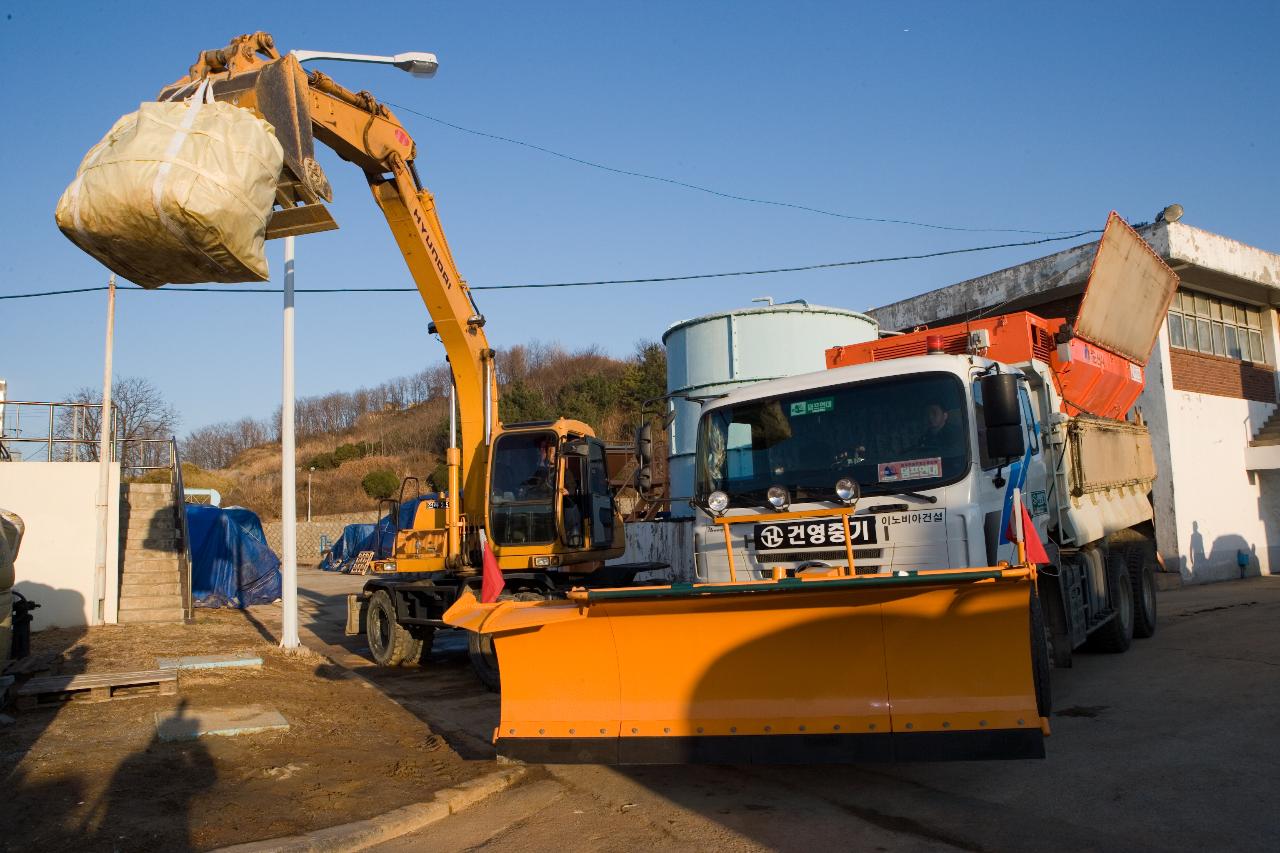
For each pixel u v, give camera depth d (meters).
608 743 5.53
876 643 5.20
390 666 12.73
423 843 5.19
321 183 6.78
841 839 4.89
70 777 6.07
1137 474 11.82
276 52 7.32
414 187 10.73
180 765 6.46
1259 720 7.06
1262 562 20.75
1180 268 18.77
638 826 5.29
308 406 85.50
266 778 6.25
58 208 5.24
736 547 6.83
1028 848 4.65
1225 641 10.93
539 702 5.82
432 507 13.08
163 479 31.19
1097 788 5.60
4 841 4.92
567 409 47.19
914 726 5.01
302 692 9.73
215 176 5.23
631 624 5.57
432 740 7.66
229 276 5.72
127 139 5.27
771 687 5.39
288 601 13.01
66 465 15.06
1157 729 6.97
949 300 22.08
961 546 6.02
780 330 18.27
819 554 6.38
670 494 19.69
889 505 6.30
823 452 6.76
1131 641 11.34
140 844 4.91
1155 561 12.30
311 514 52.03
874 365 6.90
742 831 5.09
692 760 5.36
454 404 12.08
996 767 6.18
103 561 15.18
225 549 21.70
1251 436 21.31
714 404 7.49
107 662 10.98
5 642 9.08
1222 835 4.72
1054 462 8.47
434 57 10.01
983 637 4.99
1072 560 8.94
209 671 10.68
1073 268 19.17
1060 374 9.48
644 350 53.41
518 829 5.38
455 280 11.35
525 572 11.13
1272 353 22.66
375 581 13.20
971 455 6.24
